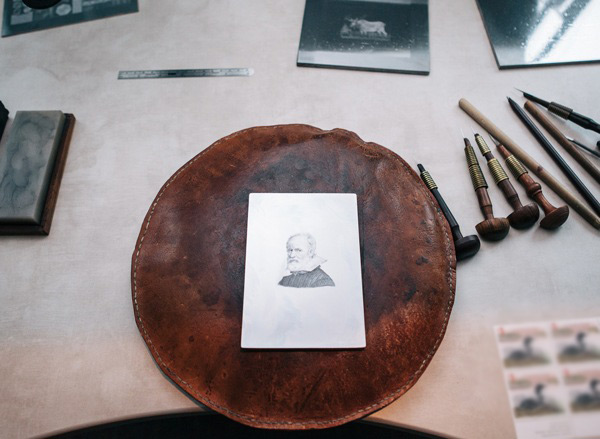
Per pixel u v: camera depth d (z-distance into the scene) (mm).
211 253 945
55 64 1329
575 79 1234
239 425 1345
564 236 1022
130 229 1080
